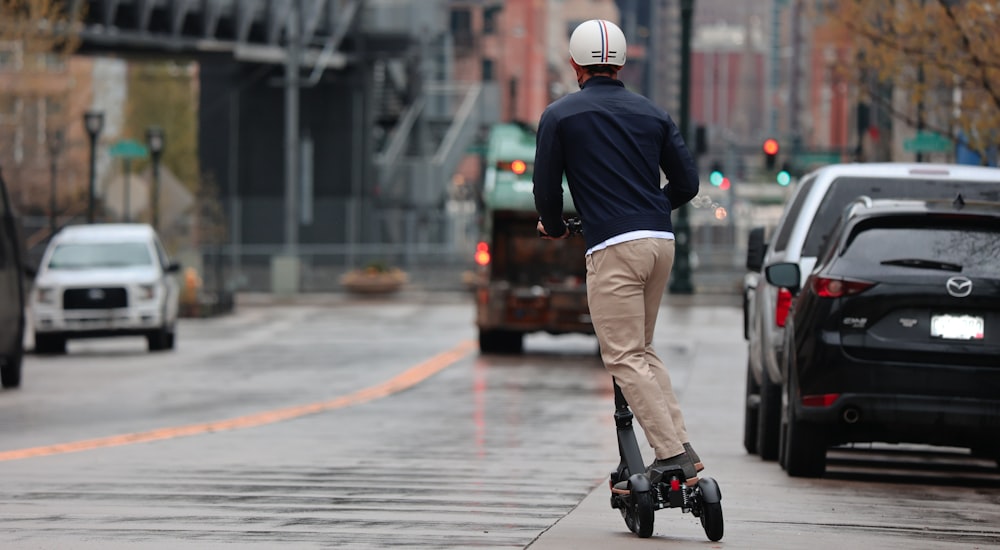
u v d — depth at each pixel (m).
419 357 78.75
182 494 26.33
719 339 92.12
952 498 28.42
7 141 133.38
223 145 176.75
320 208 176.00
